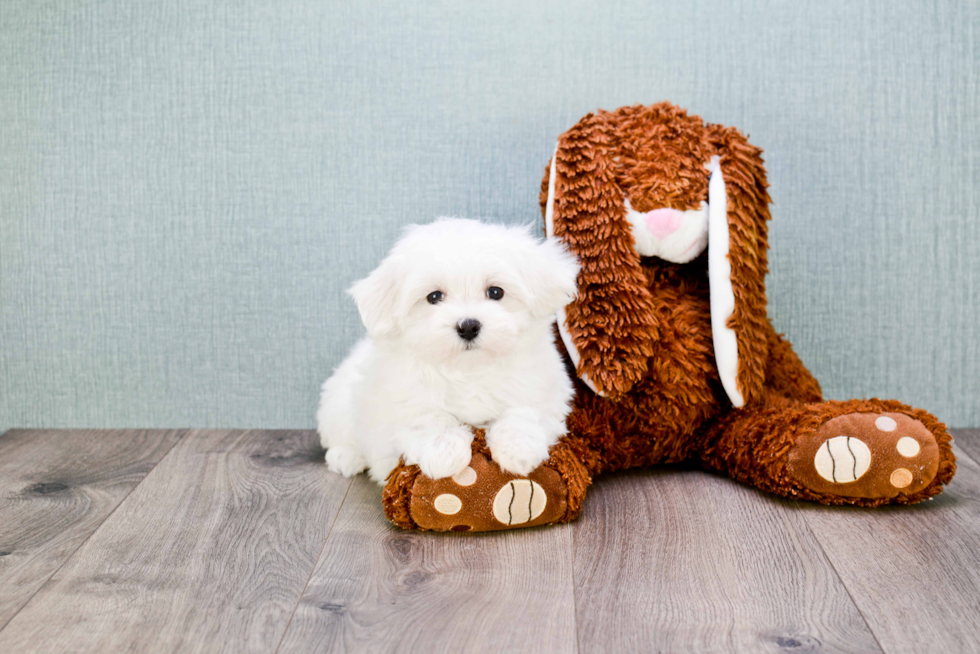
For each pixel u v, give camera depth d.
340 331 1.79
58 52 1.71
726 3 1.68
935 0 1.67
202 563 1.14
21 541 1.21
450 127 1.72
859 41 1.68
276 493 1.42
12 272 1.78
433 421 1.28
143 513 1.33
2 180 1.75
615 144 1.47
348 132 1.72
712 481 1.45
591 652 0.91
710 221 1.42
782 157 1.72
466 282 1.21
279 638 0.94
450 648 0.92
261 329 1.79
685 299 1.51
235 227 1.75
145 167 1.74
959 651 0.90
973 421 1.79
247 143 1.73
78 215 1.76
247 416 1.82
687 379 1.45
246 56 1.71
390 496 1.24
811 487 1.31
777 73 1.69
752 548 1.17
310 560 1.15
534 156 1.73
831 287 1.75
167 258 1.77
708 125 1.52
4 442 1.71
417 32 1.70
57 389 1.82
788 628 0.95
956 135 1.70
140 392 1.82
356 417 1.40
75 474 1.52
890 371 1.78
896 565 1.11
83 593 1.05
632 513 1.30
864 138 1.71
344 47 1.70
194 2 1.69
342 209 1.75
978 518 1.26
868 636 0.93
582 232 1.42
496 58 1.70
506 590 1.05
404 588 1.06
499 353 1.21
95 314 1.79
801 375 1.59
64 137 1.73
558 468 1.25
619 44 1.69
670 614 0.99
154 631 0.96
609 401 1.47
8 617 0.99
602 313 1.41
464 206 1.75
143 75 1.71
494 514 1.21
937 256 1.74
